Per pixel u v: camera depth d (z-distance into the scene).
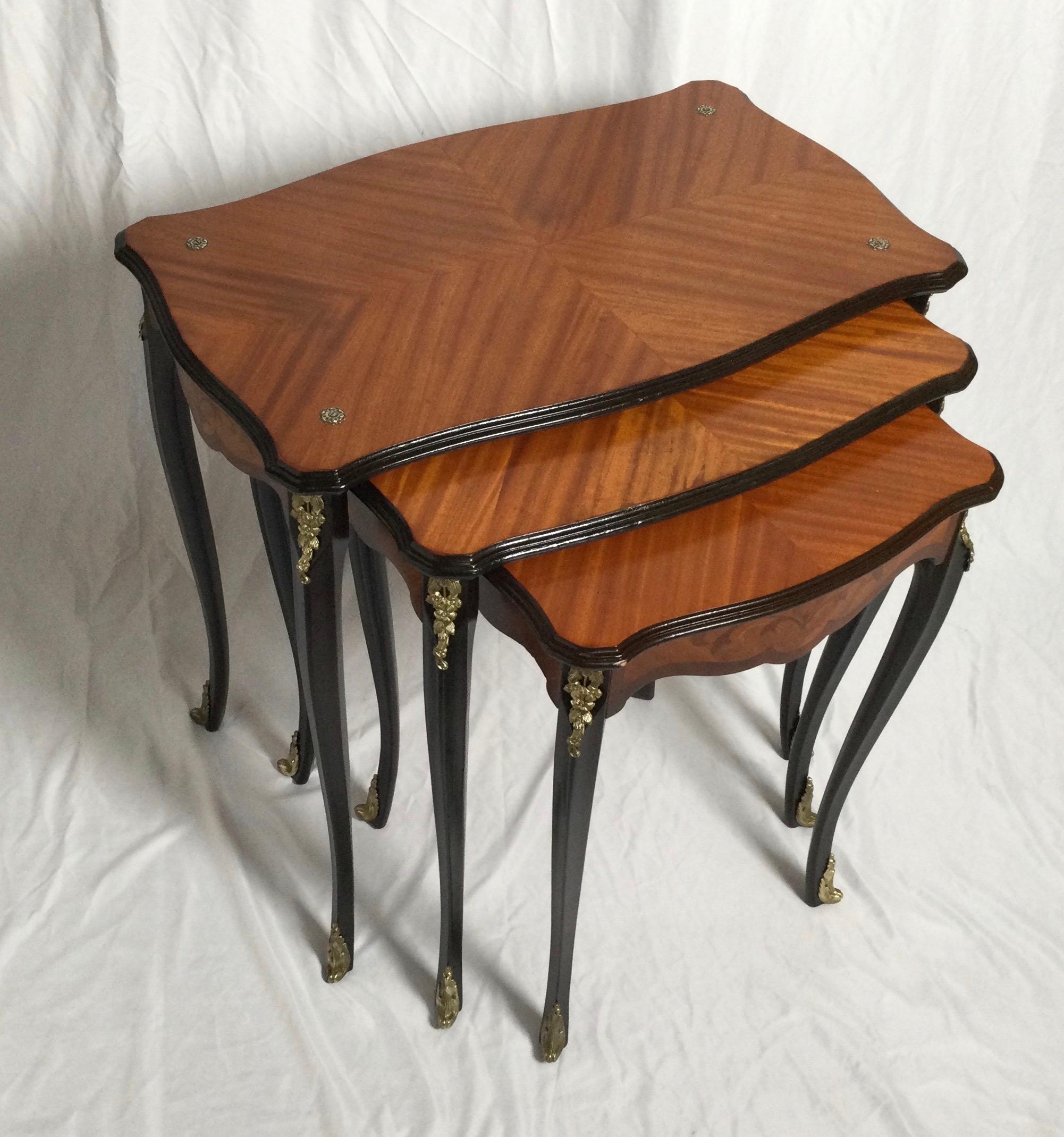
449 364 1.30
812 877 1.71
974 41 1.92
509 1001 1.62
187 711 1.91
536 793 1.85
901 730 1.96
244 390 1.26
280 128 1.89
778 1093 1.55
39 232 1.89
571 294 1.40
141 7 1.73
